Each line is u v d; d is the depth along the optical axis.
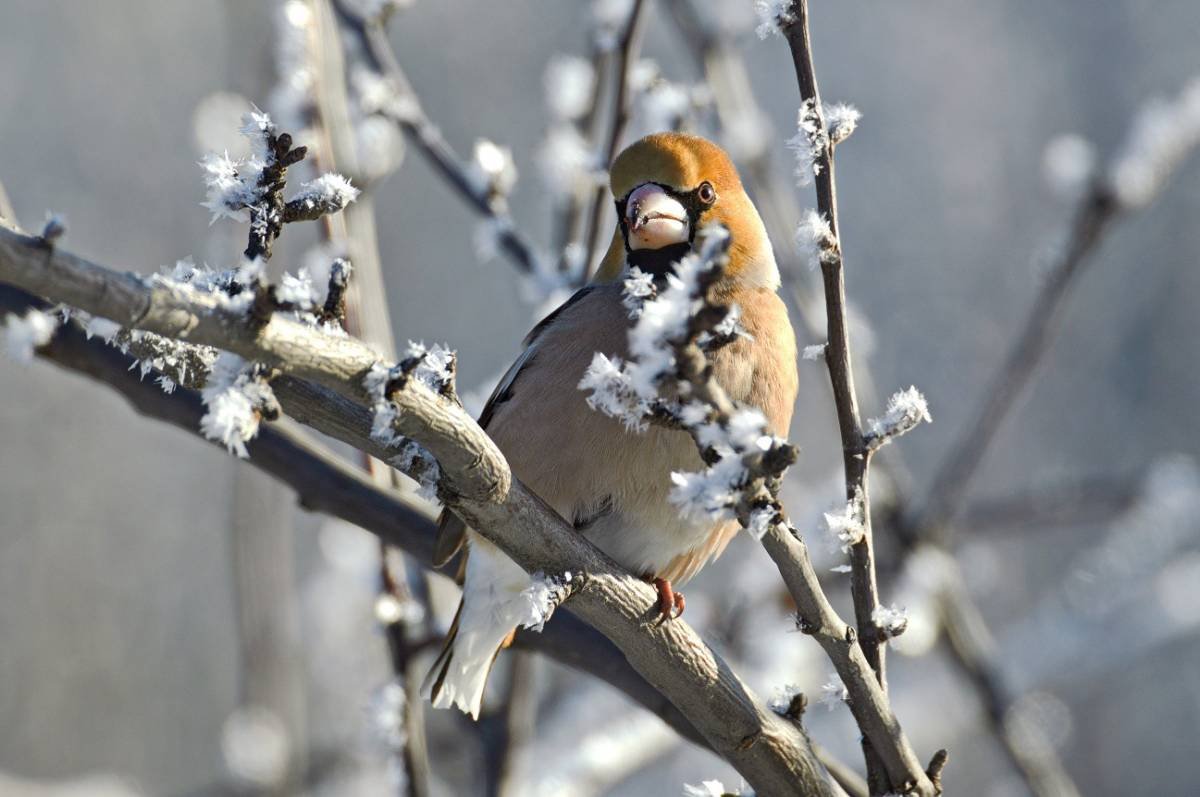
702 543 7.51
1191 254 23.20
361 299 7.97
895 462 10.42
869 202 25.34
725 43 9.95
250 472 10.07
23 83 23.41
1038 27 26.34
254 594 10.06
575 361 7.38
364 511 7.16
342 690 12.64
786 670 10.10
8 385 21.66
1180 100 10.10
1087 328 23.14
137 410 6.75
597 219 8.77
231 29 10.33
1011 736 10.19
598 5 9.38
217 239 9.17
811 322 9.67
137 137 23.61
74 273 4.14
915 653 10.09
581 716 10.50
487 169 9.13
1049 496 11.95
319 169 7.98
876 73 26.23
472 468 5.17
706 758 14.02
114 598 20.83
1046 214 25.12
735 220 7.79
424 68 24.86
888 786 5.82
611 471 7.23
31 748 19.66
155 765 19.97
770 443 4.62
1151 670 20.12
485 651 7.38
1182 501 12.31
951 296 24.58
